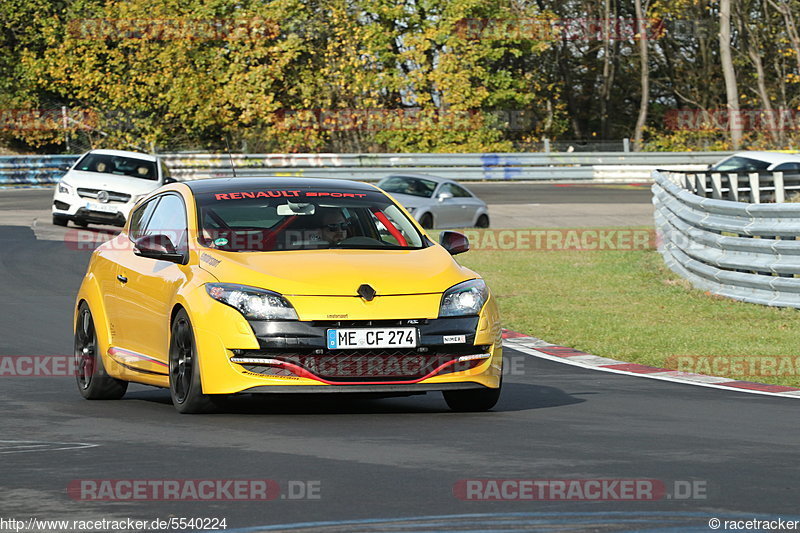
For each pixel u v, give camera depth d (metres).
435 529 16.08
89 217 84.69
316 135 166.00
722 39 181.75
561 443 23.23
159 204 31.62
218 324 25.94
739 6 195.88
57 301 53.34
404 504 17.58
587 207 114.56
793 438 24.38
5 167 142.12
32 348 41.16
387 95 174.50
